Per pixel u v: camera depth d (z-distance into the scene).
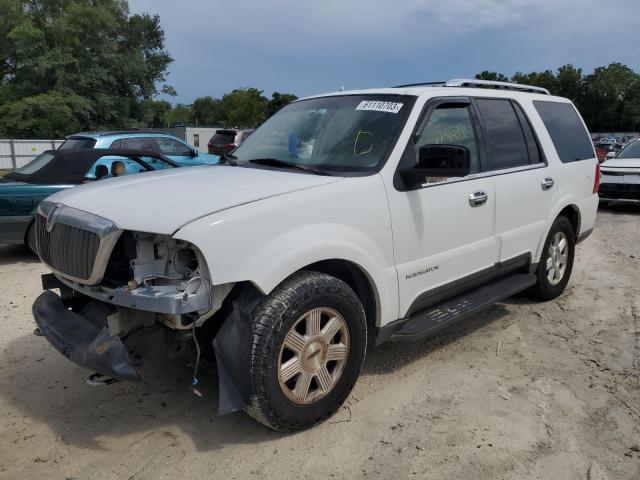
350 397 3.72
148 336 3.03
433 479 2.89
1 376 4.03
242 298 3.00
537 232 5.08
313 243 3.12
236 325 2.94
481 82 4.91
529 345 4.65
